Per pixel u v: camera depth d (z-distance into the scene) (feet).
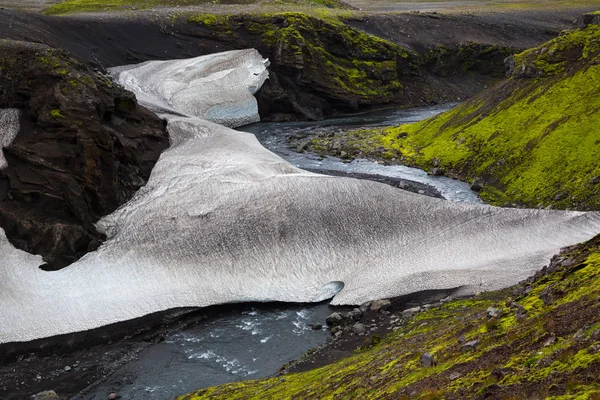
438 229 186.60
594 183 202.80
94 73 225.15
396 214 191.52
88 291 170.91
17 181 188.75
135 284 175.22
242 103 374.63
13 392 136.56
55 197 186.80
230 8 485.97
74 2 490.08
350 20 476.95
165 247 184.44
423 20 501.97
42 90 203.31
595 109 232.94
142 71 373.81
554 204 207.72
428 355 91.81
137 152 220.43
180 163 222.28
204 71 380.58
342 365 116.67
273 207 192.24
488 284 160.76
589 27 270.87
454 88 460.14
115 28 401.08
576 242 172.55
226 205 194.18
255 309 172.55
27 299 166.40
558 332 80.07
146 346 155.12
